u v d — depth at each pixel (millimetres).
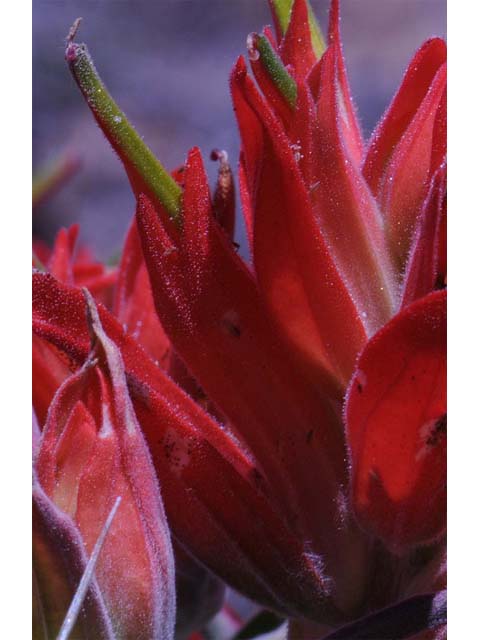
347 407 94
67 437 92
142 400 98
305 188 95
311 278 96
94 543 91
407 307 90
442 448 93
